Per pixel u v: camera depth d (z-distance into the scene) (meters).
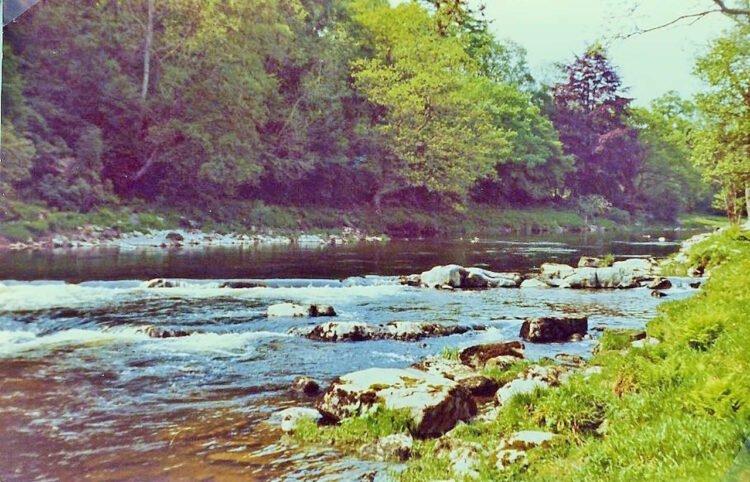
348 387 4.07
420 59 28.22
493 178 29.25
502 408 3.98
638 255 16.41
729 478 2.33
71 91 21.69
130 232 18.95
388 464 3.25
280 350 6.15
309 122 27.38
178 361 5.64
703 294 7.15
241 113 24.56
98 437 3.66
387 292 10.60
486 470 2.97
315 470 3.17
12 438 3.63
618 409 3.47
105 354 5.89
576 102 26.55
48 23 20.83
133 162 22.95
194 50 23.80
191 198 23.38
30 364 5.47
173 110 23.47
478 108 28.22
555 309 8.94
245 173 23.94
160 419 4.01
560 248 19.06
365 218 27.28
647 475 2.49
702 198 23.23
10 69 19.80
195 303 8.93
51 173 19.50
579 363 5.45
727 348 4.04
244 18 25.12
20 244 16.05
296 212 25.70
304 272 12.90
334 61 28.45
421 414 3.76
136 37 23.38
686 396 3.28
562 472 2.81
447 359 5.70
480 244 20.95
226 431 3.78
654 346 4.66
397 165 29.06
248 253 16.70
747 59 9.85
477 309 8.88
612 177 26.02
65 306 8.33
